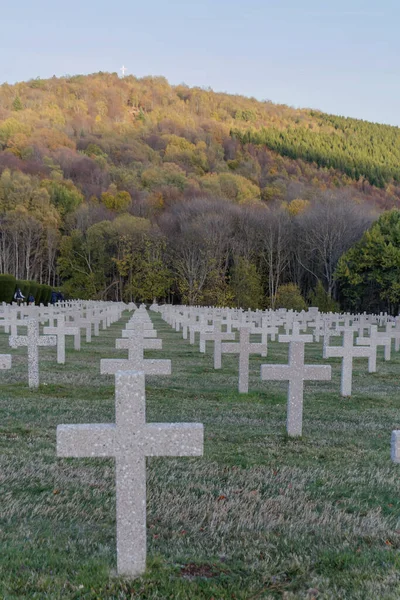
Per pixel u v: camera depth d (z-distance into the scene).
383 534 4.57
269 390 11.47
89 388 10.96
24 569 3.81
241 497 5.28
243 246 62.12
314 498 5.32
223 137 108.00
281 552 4.21
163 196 77.69
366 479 5.90
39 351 17.20
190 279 58.84
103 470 6.00
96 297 65.31
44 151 90.12
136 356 9.07
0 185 71.62
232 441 7.24
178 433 3.71
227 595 3.55
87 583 3.62
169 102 133.62
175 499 5.12
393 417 9.38
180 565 3.95
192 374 13.48
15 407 8.88
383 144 109.12
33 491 5.31
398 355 19.30
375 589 3.68
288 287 48.69
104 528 4.58
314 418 9.00
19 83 125.25
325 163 95.31
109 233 66.25
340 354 11.06
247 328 10.87
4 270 67.19
